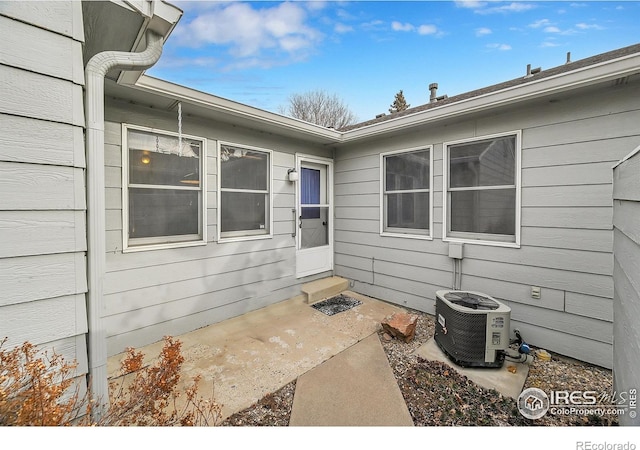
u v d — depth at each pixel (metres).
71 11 1.16
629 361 1.23
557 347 2.92
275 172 4.30
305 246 4.86
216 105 3.12
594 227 2.70
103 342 1.33
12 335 1.04
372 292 4.69
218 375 2.51
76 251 1.18
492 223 3.40
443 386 2.36
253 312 4.00
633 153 1.14
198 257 3.47
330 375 2.50
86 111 1.35
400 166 4.31
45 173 1.11
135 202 3.01
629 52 3.53
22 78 1.05
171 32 1.68
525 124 3.08
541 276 3.01
